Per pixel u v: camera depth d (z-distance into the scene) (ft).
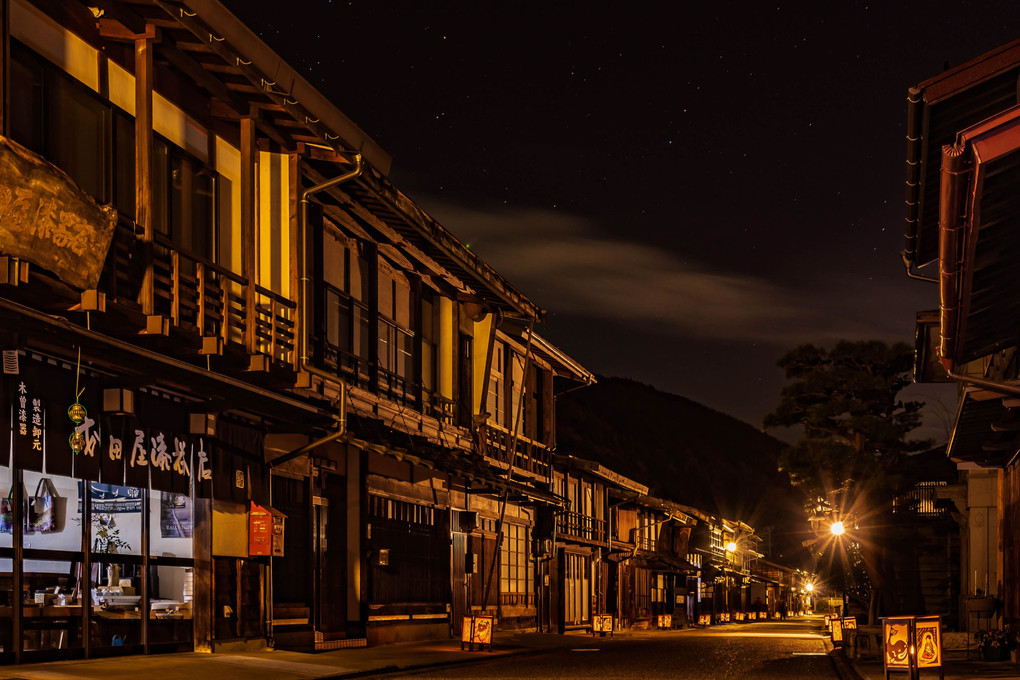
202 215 62.69
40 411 48.83
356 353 88.12
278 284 68.39
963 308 44.06
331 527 86.22
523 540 140.05
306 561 78.74
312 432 73.10
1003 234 39.04
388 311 96.53
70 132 50.83
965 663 78.79
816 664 82.23
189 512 63.31
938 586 133.08
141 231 52.19
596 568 175.52
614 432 586.45
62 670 48.42
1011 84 40.27
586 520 173.17
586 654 94.68
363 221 88.07
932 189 46.73
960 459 81.10
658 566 205.87
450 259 98.53
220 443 65.21
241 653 66.08
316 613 81.20
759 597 345.10
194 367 55.16
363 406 87.45
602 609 177.88
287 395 71.51
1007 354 64.08
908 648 53.62
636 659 86.28
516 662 81.56
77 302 45.70
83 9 51.80
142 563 58.34
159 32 53.31
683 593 240.53
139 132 52.21
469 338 116.26
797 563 447.83
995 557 104.47
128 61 56.03
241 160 62.95
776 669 75.97
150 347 52.44
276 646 72.79
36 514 50.11
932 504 133.69
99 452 53.31
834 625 106.52
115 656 55.57
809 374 137.39
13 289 41.42
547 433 148.87
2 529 47.75
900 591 134.82
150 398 58.44
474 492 117.08
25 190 41.24
